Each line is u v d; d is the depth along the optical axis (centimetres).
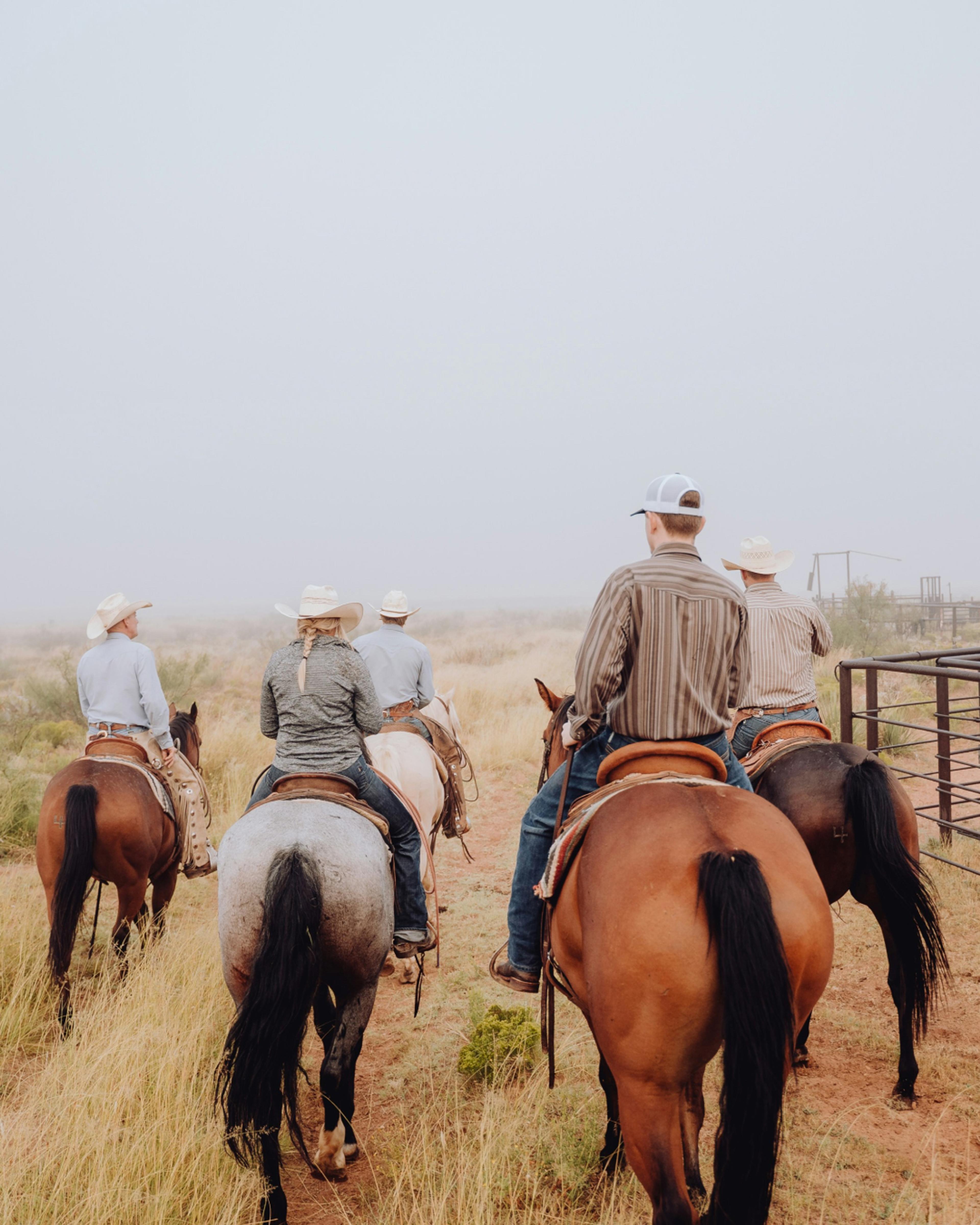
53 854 531
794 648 494
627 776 310
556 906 299
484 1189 338
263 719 440
